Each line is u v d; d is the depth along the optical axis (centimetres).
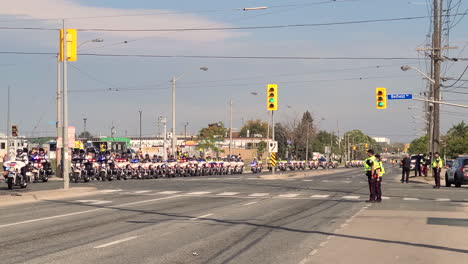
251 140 14112
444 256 1113
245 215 1864
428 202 2428
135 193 2889
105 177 4166
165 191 3042
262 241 1305
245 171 7856
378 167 2403
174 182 4009
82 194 2825
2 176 3156
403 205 2269
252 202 2380
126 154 4778
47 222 1656
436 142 4794
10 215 1852
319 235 1405
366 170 2416
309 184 3909
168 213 1916
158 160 4912
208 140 9631
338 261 1062
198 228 1527
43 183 3772
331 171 8094
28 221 1681
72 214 1878
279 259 1081
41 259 1064
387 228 1540
